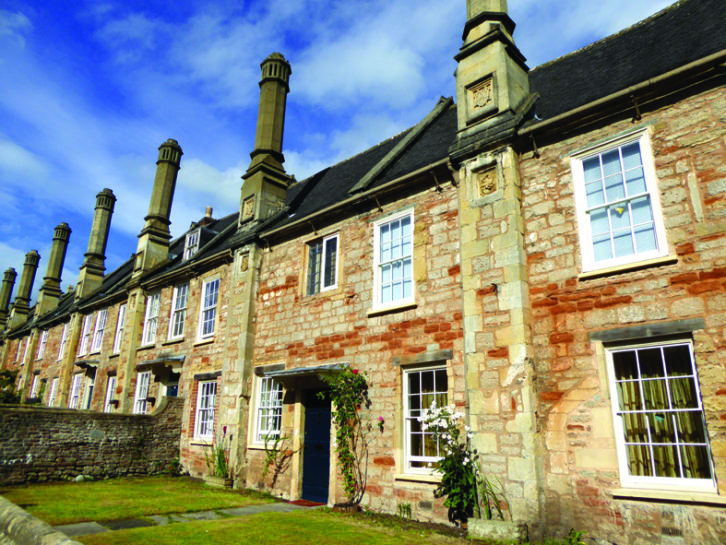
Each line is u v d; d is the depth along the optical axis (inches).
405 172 385.7
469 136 332.2
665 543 217.2
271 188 537.6
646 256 254.7
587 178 288.0
